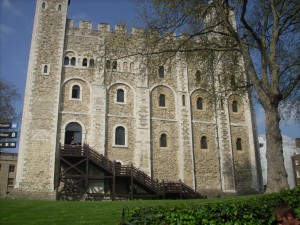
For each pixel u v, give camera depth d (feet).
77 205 52.54
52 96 87.92
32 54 90.33
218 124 99.40
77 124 88.69
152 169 90.58
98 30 97.96
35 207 50.60
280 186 47.06
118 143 90.53
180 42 64.39
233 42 64.69
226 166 96.32
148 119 93.76
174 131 95.55
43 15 94.68
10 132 54.03
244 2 55.57
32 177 80.94
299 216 24.77
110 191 85.20
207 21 63.31
